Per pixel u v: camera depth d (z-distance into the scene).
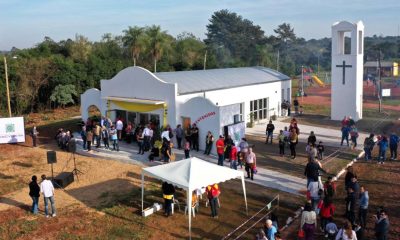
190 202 14.82
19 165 24.34
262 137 29.95
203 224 16.03
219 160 22.28
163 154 23.05
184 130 26.75
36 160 25.42
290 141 24.17
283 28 161.75
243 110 34.25
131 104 29.20
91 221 16.33
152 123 27.41
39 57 56.00
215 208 16.58
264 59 93.62
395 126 33.75
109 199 18.55
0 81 46.25
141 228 15.70
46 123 40.00
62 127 36.97
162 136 24.84
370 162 23.75
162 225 15.96
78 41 69.19
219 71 36.72
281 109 39.41
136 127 28.42
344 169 22.45
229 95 32.31
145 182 20.69
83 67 55.19
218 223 16.11
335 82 36.28
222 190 19.39
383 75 90.44
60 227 15.83
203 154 25.02
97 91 31.83
